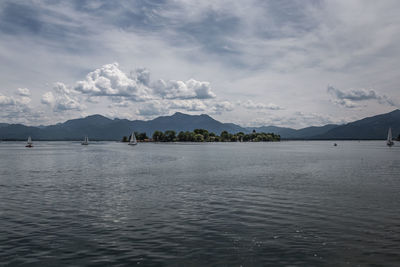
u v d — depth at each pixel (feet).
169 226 72.95
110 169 213.25
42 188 129.08
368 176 170.71
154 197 108.88
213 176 171.12
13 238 64.49
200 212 86.58
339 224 74.18
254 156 383.86
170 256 55.06
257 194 114.42
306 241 62.34
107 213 85.56
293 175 176.24
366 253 56.08
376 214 83.71
